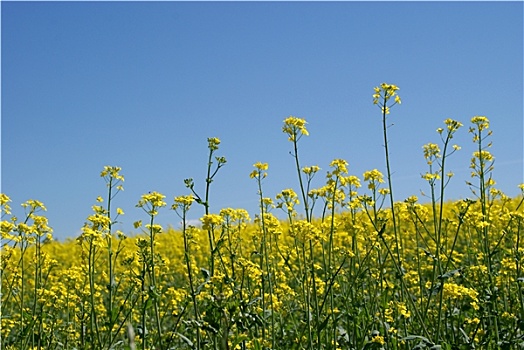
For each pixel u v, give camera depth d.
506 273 2.29
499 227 2.70
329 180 2.31
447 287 2.06
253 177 2.27
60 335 2.50
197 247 2.30
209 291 2.12
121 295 2.94
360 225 2.42
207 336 2.10
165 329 2.44
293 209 2.35
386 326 2.15
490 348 2.12
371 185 2.33
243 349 2.07
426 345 1.97
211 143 2.06
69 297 2.42
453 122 2.21
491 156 2.37
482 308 2.15
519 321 2.04
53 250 4.53
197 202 2.04
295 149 2.20
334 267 2.43
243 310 1.99
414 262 2.69
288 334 2.33
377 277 2.37
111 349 2.11
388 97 2.21
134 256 2.16
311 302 2.44
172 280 2.96
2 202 2.38
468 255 2.59
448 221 2.50
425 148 2.33
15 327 2.52
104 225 2.14
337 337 2.25
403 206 2.41
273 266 2.46
